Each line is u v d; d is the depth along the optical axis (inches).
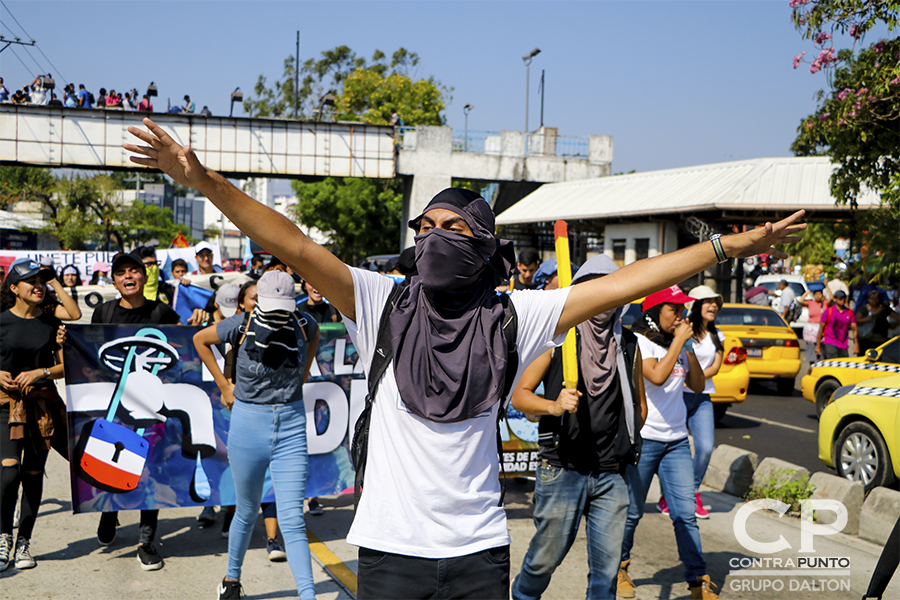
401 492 83.8
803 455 343.6
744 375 398.3
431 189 1174.3
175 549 199.6
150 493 200.5
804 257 987.3
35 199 1926.7
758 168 767.7
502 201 1396.4
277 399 157.0
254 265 448.5
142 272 219.0
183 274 404.5
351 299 84.0
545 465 136.6
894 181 395.2
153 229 2224.4
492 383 82.4
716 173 826.8
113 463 197.9
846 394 284.0
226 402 178.4
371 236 1453.0
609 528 135.0
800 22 351.3
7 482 178.7
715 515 240.5
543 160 1240.8
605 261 144.3
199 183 71.2
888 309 470.3
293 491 156.3
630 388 135.9
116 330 201.5
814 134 433.4
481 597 84.1
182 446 205.5
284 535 154.4
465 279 82.7
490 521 85.4
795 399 502.9
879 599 148.1
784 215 739.4
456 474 83.0
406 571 83.0
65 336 192.7
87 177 1946.4
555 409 130.6
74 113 992.9
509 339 84.8
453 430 82.7
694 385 200.4
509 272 89.2
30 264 187.5
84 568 183.6
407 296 86.7
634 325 175.3
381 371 85.6
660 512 245.6
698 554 164.6
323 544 207.0
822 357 505.0
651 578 187.5
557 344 88.2
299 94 2202.3
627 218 884.0
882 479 264.8
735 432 393.1
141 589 171.8
